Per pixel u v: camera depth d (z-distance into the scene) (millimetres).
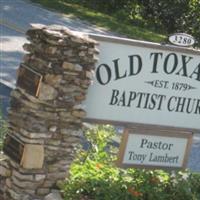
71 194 7641
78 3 32000
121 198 7672
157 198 7938
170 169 8328
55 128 7449
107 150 10469
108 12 32188
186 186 8180
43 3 29062
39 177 7500
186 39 8195
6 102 13352
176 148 8312
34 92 7270
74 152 8461
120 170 8344
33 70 7348
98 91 7785
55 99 7344
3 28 22188
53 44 7211
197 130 8406
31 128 7316
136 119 8031
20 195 7441
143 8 31250
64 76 7336
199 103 8375
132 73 7918
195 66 8266
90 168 8227
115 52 7785
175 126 8273
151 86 8055
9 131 7605
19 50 19281
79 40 7316
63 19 27156
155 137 8164
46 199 7512
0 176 7711
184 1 27891
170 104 8219
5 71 16484
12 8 26672
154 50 7973
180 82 8227
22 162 7383
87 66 7445
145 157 8164
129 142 8039
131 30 28062
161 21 30391
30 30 7473
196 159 12555
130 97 7957
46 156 7496
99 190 7664
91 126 9938
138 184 8062
